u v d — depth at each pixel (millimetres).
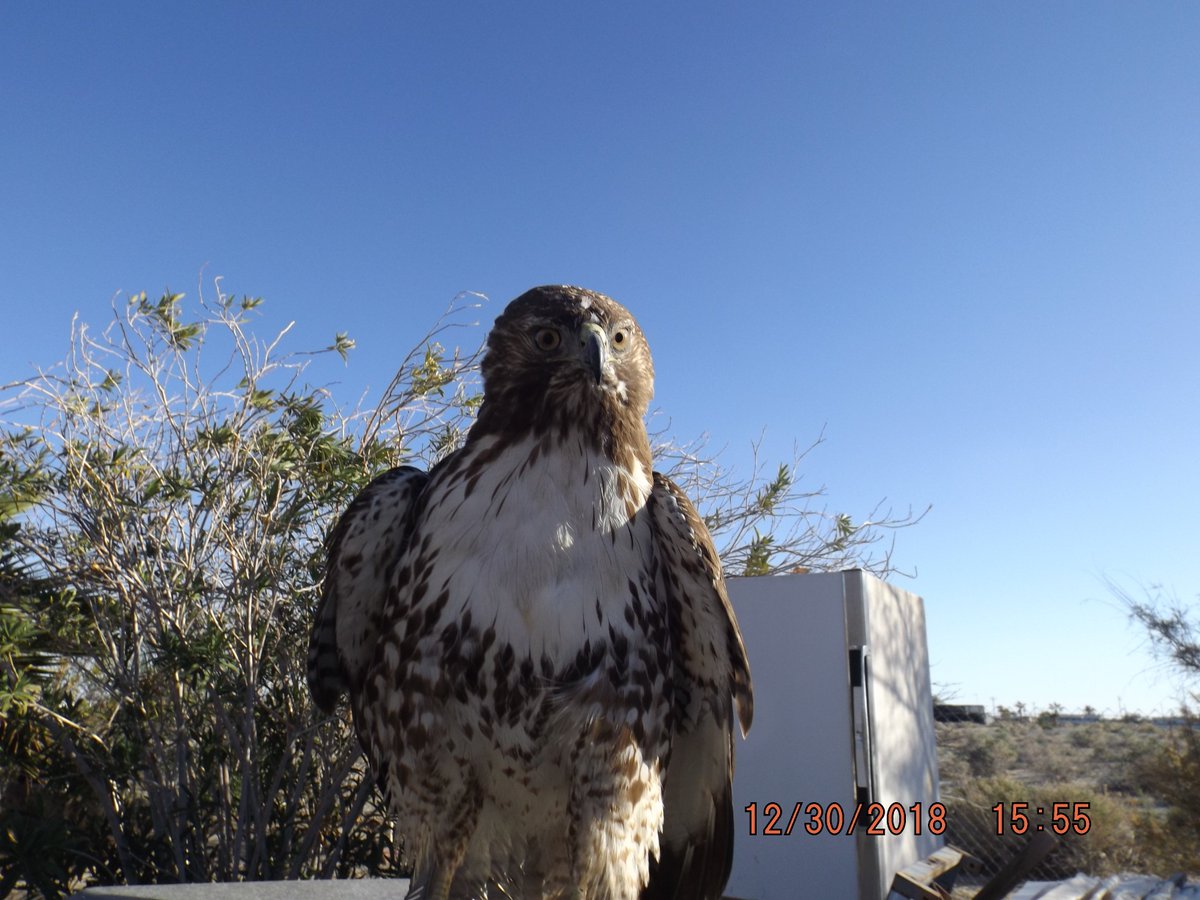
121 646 879
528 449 429
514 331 449
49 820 826
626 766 411
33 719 851
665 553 453
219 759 854
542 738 408
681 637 467
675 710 472
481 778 421
